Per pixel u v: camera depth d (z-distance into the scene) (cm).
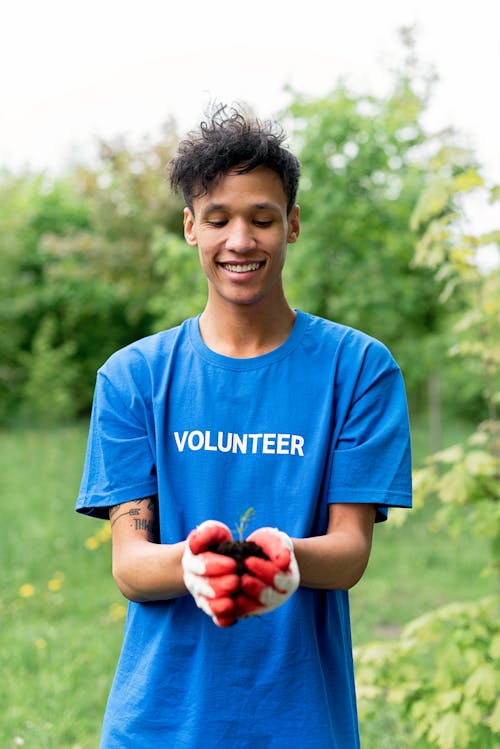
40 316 1628
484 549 735
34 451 1180
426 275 784
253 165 183
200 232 191
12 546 702
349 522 190
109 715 194
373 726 394
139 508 197
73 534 743
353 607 591
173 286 863
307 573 176
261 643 184
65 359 1582
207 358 199
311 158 715
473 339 395
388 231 741
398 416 197
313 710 183
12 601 584
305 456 191
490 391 360
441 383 1555
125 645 197
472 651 317
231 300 191
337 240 738
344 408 195
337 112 702
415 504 347
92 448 204
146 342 208
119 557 190
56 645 495
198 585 157
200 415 195
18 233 1622
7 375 1538
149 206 1236
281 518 189
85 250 1300
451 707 312
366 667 332
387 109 727
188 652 187
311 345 199
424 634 330
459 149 344
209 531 159
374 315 754
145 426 200
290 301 744
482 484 341
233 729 183
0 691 427
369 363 197
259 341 199
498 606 332
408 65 764
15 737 382
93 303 1584
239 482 191
